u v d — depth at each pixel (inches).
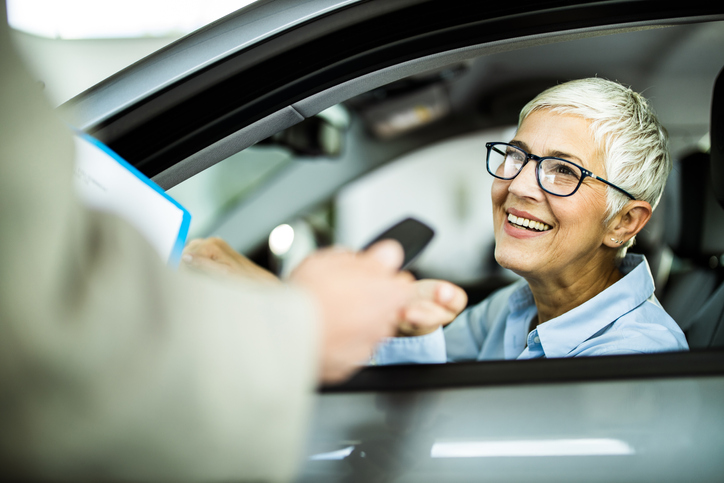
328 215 123.7
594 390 29.0
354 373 31.4
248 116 37.8
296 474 28.5
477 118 111.0
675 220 72.2
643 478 27.2
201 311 15.4
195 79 37.1
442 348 42.2
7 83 14.4
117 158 24.5
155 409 14.4
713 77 86.0
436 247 138.7
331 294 20.1
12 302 13.4
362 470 28.6
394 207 147.8
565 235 44.8
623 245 46.9
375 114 109.9
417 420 29.3
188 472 15.2
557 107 44.2
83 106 36.9
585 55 90.4
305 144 108.3
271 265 115.8
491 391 29.6
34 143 14.3
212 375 14.9
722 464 27.1
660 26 36.5
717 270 70.9
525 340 52.7
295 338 16.7
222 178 110.8
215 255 39.8
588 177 43.3
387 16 36.8
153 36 41.9
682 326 56.0
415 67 38.1
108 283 14.4
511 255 46.5
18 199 13.8
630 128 43.4
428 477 28.1
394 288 20.8
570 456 27.7
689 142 85.4
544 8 36.2
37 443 14.1
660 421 28.0
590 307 45.6
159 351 14.4
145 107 36.9
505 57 93.8
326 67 37.4
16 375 13.6
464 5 36.7
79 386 13.9
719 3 35.4
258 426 15.7
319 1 37.4
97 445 14.4
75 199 14.9
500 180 46.6
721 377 28.8
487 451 28.1
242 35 37.4
